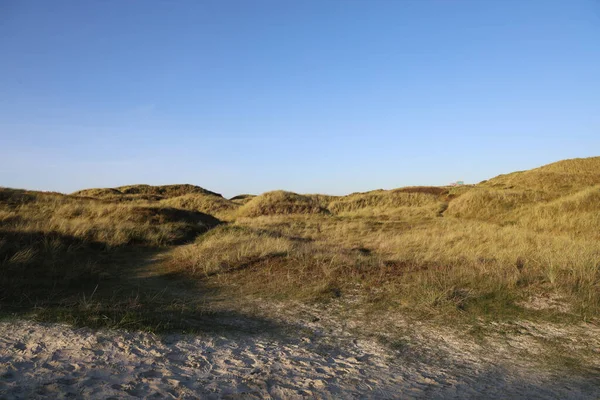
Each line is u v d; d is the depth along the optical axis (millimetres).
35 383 3510
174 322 5605
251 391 3689
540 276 7828
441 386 4086
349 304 7234
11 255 9500
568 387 4109
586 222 16344
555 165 54594
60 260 9844
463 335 5754
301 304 7262
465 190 38625
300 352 4961
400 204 32844
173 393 3514
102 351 4371
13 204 18984
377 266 9422
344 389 3883
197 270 9711
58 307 5988
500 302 6875
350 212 29656
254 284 8594
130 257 11867
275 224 21188
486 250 11305
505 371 4559
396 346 5367
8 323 5094
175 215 19266
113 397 3348
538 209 19750
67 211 17797
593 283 7258
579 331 5730
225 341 5121
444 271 8539
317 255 10234
